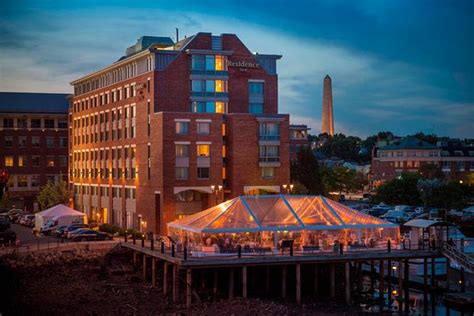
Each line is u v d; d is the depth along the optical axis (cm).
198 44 11219
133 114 11819
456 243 8456
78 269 8012
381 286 7325
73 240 9606
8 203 14388
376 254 7262
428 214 11938
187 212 10531
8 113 16388
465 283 7519
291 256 6925
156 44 12344
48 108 16862
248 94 11494
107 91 13050
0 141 16350
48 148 16688
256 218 7450
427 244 7794
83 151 14438
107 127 13050
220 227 7294
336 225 7606
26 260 8038
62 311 6312
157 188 10538
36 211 15450
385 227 7712
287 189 10850
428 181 14350
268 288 7369
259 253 7038
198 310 6412
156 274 7569
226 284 7544
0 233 9300
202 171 10500
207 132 10550
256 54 11825
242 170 10669
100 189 13325
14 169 16400
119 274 7912
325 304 6981
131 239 9662
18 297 6794
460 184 15550
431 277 7800
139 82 11531
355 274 8062
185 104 11119
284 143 10912
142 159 11256
